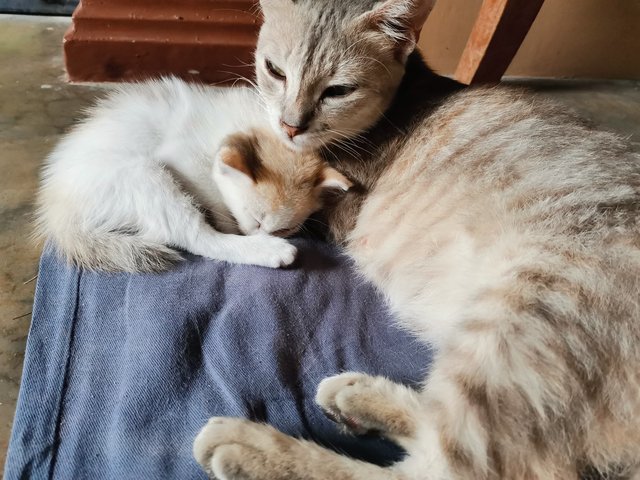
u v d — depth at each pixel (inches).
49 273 11.3
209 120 12.6
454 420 8.2
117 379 9.7
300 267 11.8
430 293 10.7
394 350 10.8
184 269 11.4
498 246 9.6
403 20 11.0
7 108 16.8
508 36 17.3
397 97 12.1
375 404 9.2
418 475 8.3
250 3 18.3
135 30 18.2
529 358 8.1
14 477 8.5
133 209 11.5
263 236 11.9
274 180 11.8
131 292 10.9
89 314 10.6
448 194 10.7
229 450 8.4
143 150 12.0
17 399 9.9
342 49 11.0
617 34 22.0
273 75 11.8
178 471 8.6
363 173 12.1
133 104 12.8
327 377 10.0
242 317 10.6
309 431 9.4
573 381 8.0
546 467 8.0
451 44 20.9
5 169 14.7
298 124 11.3
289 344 10.5
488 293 9.0
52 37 20.3
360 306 11.4
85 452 8.8
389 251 11.4
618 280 8.4
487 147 10.7
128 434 8.9
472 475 8.0
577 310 8.2
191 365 9.9
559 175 9.9
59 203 11.7
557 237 9.1
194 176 12.1
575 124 11.4
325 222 12.6
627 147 11.0
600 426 8.1
